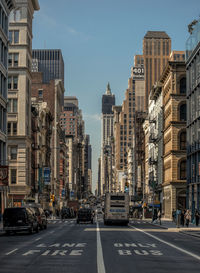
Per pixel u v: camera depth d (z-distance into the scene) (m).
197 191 63.09
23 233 40.84
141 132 133.88
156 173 102.94
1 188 65.44
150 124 113.81
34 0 91.00
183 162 82.88
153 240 31.12
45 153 115.06
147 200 116.56
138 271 15.39
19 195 82.56
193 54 66.75
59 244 26.70
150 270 15.68
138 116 143.62
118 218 59.03
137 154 147.12
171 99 83.56
